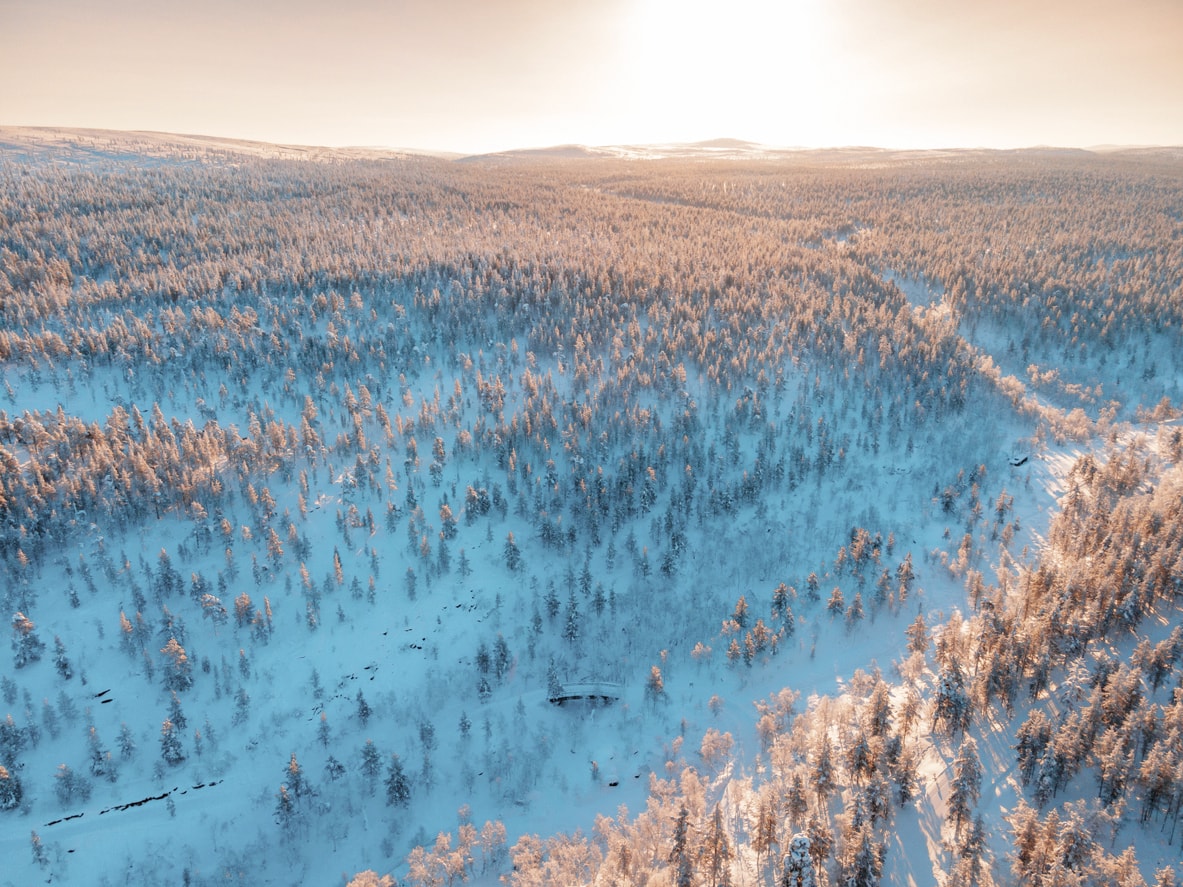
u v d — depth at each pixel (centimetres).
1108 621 7525
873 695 6906
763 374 13350
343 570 10300
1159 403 13412
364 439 12075
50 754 7725
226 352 13538
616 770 7525
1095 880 4884
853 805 5709
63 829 7094
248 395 13175
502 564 10469
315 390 13175
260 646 9156
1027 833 5244
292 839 7025
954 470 11850
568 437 12112
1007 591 8944
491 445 12212
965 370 13675
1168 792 5450
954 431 12656
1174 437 11512
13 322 13738
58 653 8319
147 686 8481
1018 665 7031
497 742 7962
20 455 10675
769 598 9762
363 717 8244
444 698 8588
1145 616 7688
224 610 9138
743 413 12725
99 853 6912
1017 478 11638
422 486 11538
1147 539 8294
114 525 10056
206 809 7375
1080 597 7656
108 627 9038
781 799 6431
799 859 4984
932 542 10481
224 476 11138
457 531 10900
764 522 11044
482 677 8681
